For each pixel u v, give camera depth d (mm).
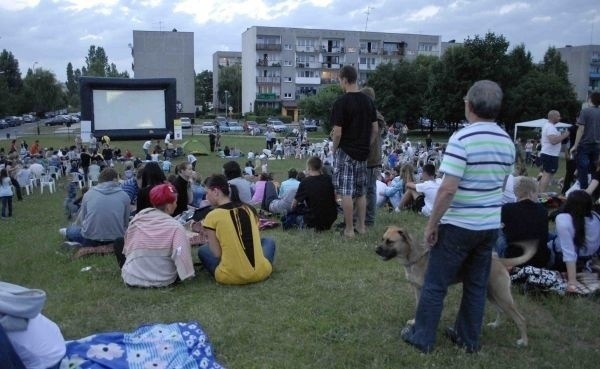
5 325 3131
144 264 5484
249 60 90750
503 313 4523
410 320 4441
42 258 6980
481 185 3574
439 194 3572
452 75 52000
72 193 13031
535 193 5336
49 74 99812
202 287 5465
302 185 7875
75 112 117500
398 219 8938
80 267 6391
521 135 51188
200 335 3963
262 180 10156
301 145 36500
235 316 4680
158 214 5637
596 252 5453
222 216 5508
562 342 4254
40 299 3264
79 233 7395
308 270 6004
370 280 5680
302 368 3768
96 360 3477
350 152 7098
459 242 3658
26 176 18688
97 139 35031
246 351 4035
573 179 10477
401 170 10898
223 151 33781
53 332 3439
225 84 107312
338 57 89562
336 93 59688
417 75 61656
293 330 4406
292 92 89312
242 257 5477
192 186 10406
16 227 11992
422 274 4133
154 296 5227
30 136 54062
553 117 10266
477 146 3521
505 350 4062
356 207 7656
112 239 6973
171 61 85062
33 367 3246
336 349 4059
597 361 3920
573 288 5039
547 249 5355
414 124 65000
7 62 93125
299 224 7953
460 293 5285
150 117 36094
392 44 91000
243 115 93250
